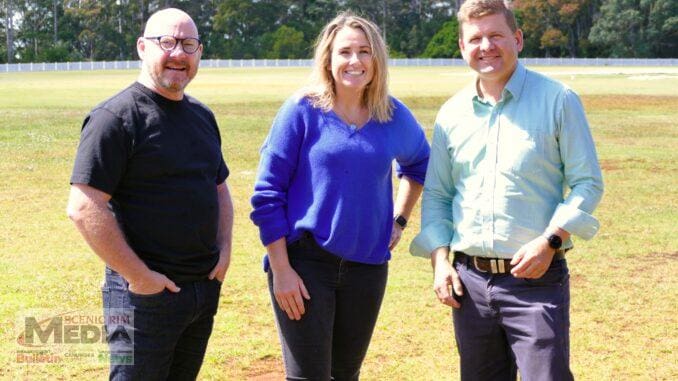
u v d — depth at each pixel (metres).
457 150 3.87
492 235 3.73
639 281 7.33
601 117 22.53
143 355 3.64
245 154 15.17
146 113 3.59
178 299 3.68
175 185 3.63
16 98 28.36
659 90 31.97
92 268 7.59
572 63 78.31
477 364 3.92
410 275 7.52
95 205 3.45
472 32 3.73
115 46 94.12
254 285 7.14
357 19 3.87
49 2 94.81
